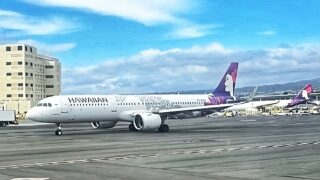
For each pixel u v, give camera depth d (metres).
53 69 194.12
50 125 81.69
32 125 82.31
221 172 16.41
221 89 58.75
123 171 16.84
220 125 65.38
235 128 54.50
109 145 29.98
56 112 44.75
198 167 17.84
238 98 60.00
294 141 31.72
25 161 20.69
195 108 49.22
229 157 21.59
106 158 21.67
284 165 18.38
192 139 34.91
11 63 175.88
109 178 15.12
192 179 14.80
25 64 175.75
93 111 47.22
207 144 29.78
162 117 49.22
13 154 24.34
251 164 18.73
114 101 48.91
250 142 31.19
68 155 23.42
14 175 16.02
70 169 17.58
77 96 47.03
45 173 16.48
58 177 15.45
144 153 23.97
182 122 84.12
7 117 81.62
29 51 179.50
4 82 176.38
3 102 166.62
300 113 161.88
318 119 91.81
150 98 51.91
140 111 50.09
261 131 46.28
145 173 16.25
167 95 53.84
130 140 34.69
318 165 18.34
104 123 53.19
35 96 182.75
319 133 41.62
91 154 23.83
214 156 22.09
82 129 57.16
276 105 130.38
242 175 15.68
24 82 175.12
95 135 42.53
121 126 65.12
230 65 59.34
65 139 37.25
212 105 52.91
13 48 175.88
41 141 35.22
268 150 25.16
